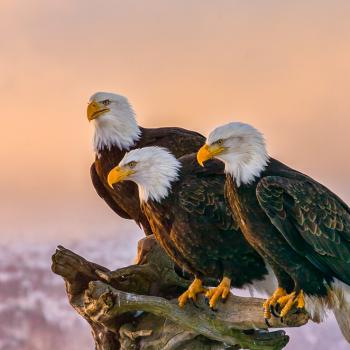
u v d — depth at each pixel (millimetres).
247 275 15000
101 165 17656
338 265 13859
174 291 15531
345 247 13914
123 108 17531
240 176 14008
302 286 13852
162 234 15172
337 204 14125
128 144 17484
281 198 13828
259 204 13938
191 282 15523
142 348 15094
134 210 17344
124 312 14789
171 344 14867
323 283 13938
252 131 14039
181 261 15172
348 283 13844
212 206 14867
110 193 17734
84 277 15070
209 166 15164
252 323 14219
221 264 14977
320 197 14008
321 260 13859
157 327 15039
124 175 15000
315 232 13852
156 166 14984
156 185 14977
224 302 14500
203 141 17312
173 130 17516
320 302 13922
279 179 13938
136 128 17594
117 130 17484
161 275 15445
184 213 14906
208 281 15531
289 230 13812
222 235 14859
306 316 13883
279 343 14586
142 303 14562
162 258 15516
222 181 15031
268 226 13938
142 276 15320
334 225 13938
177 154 17156
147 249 15562
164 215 15062
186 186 14953
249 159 14000
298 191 13914
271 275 14977
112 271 15164
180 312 14633
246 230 14133
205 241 14891
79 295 15078
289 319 13859
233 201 14133
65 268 14945
